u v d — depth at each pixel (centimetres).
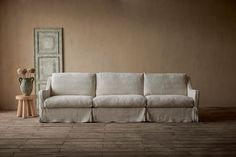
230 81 702
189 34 698
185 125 502
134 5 690
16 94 687
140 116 526
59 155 346
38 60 687
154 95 550
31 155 346
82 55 693
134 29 694
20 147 378
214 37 699
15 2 677
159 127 488
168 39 697
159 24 694
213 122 524
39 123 520
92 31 690
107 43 693
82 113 525
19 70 580
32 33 683
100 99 521
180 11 694
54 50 688
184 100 521
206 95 703
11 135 438
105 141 404
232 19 697
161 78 582
